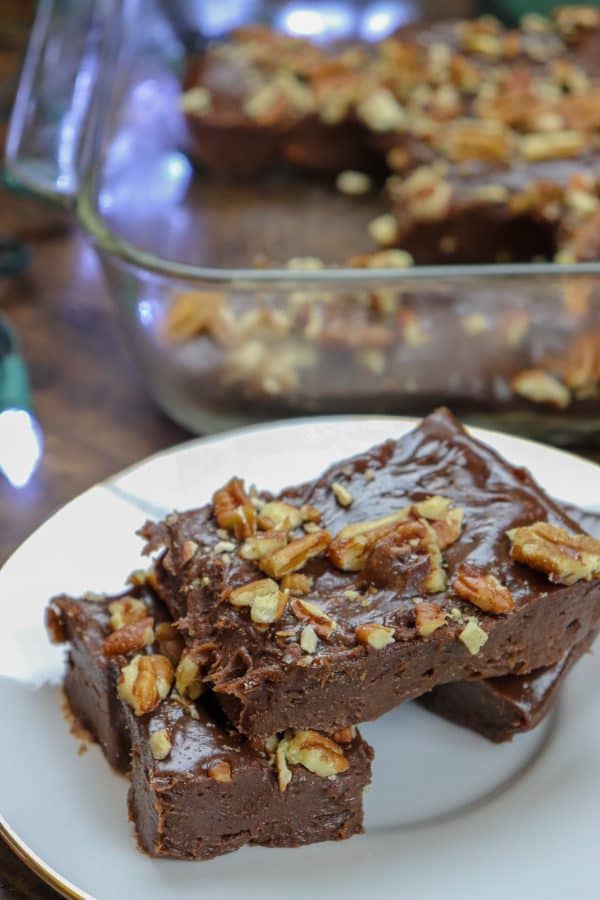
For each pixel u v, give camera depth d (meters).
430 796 0.40
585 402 0.50
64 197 0.55
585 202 0.54
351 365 0.50
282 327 0.49
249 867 0.38
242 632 0.38
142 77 0.62
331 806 0.38
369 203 0.60
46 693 0.41
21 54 0.68
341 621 0.38
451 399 0.50
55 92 0.59
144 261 0.48
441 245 0.57
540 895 0.37
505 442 0.47
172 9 0.63
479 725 0.41
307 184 0.61
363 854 0.38
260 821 0.38
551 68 0.62
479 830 0.39
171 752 0.38
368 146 0.61
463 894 0.37
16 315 0.56
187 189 0.61
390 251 0.57
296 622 0.38
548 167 0.56
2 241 0.58
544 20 0.64
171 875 0.37
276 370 0.50
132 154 0.60
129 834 0.38
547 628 0.40
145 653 0.40
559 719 0.41
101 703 0.39
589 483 0.45
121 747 0.39
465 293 0.48
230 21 0.64
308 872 0.38
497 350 0.49
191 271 0.48
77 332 0.55
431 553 0.39
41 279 0.57
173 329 0.49
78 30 0.62
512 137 0.58
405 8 0.64
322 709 0.38
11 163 0.56
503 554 0.40
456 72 0.61
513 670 0.40
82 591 0.43
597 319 0.49
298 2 0.64
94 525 0.44
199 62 0.63
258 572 0.39
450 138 0.58
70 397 0.52
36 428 0.51
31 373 0.53
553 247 0.56
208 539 0.41
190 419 0.51
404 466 0.42
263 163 0.61
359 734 0.39
